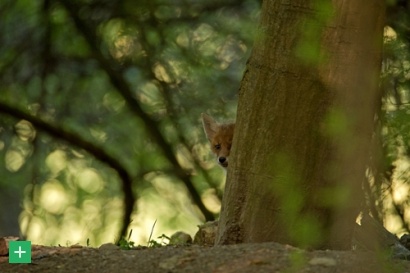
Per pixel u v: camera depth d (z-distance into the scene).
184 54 22.23
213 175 23.22
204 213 23.53
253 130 8.72
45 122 23.33
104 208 24.31
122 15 22.22
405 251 10.16
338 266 7.50
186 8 22.03
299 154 8.43
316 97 8.39
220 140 16.05
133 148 23.61
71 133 23.44
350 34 8.27
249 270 7.52
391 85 9.72
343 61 8.30
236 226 8.74
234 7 21.84
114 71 22.62
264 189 8.59
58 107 23.12
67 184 24.25
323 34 8.28
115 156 23.69
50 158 24.20
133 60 22.47
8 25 22.62
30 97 22.92
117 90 22.89
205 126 16.34
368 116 8.30
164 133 23.31
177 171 23.44
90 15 22.39
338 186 8.27
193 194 23.52
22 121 23.70
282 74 8.54
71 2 22.44
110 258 8.38
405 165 11.70
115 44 22.52
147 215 24.23
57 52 22.59
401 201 13.33
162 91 22.44
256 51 8.79
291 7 8.52
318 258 7.64
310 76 8.41
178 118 22.70
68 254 8.71
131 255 8.42
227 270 7.60
